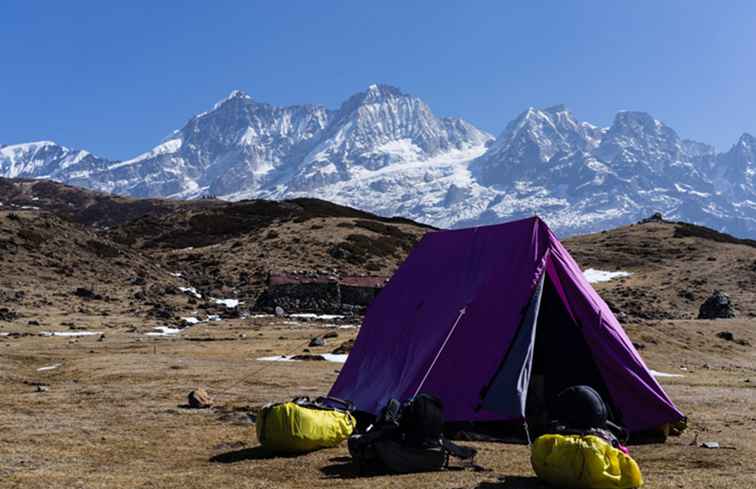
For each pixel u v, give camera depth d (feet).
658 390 48.26
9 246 222.07
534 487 32.17
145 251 322.96
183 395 64.03
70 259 230.68
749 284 288.30
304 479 34.47
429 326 50.98
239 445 43.34
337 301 218.38
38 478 33.47
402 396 47.32
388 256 310.65
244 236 341.82
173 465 37.73
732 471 35.27
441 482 33.35
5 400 60.23
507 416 44.50
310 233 330.54
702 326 166.81
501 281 49.62
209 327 163.43
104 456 39.68
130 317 173.06
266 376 77.20
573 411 33.27
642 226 442.50
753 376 102.68
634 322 161.79
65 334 138.72
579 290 49.88
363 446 36.32
